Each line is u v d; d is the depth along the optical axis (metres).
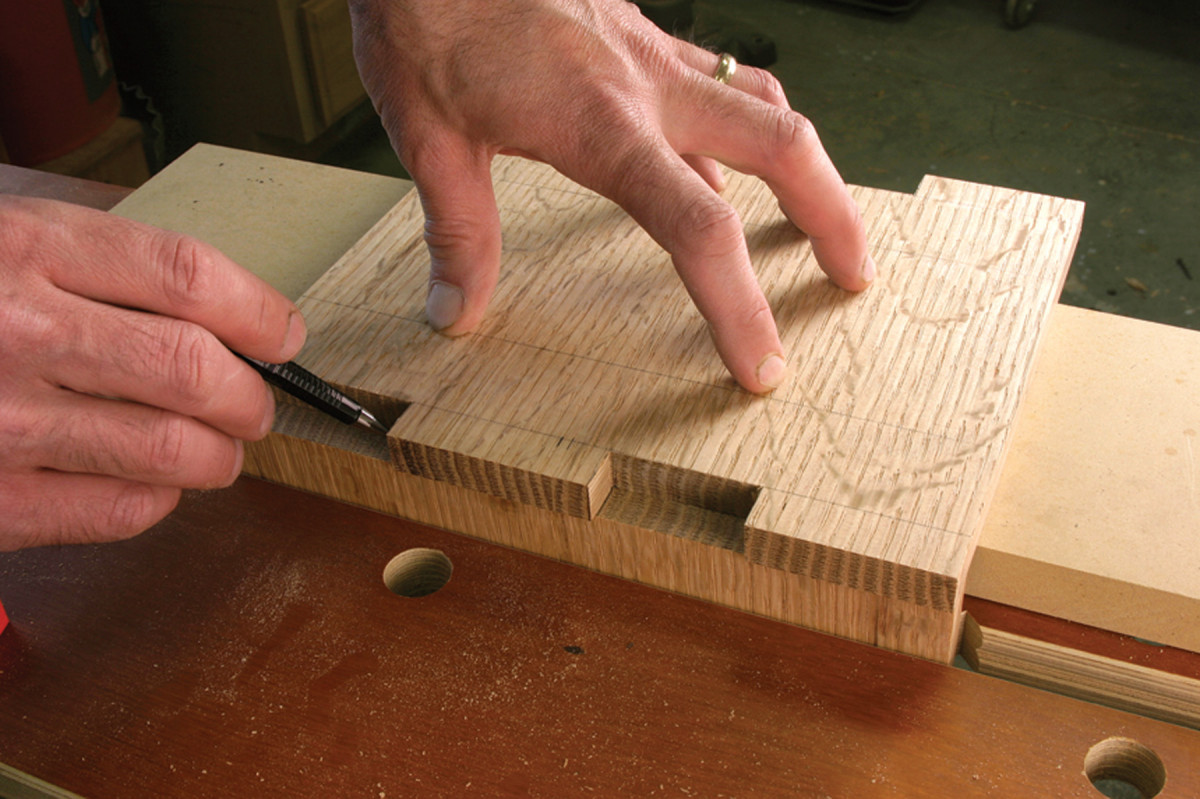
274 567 0.84
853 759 0.69
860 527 0.69
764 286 0.91
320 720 0.73
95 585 0.84
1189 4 2.58
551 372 0.84
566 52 0.82
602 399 0.81
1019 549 0.74
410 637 0.78
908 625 0.73
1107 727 0.69
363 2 0.84
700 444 0.76
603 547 0.81
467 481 0.80
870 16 2.67
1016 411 0.77
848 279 0.88
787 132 0.82
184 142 2.64
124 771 0.71
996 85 2.40
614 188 0.81
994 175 2.16
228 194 1.18
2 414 0.69
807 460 0.74
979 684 0.72
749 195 1.03
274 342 0.78
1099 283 2.00
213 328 0.74
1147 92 2.33
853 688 0.73
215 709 0.74
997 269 0.90
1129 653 0.75
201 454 0.75
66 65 2.20
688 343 0.86
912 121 2.32
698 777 0.68
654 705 0.72
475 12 0.82
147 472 0.73
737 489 0.74
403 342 0.89
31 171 1.30
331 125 2.55
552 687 0.74
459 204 0.85
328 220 1.13
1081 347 0.90
